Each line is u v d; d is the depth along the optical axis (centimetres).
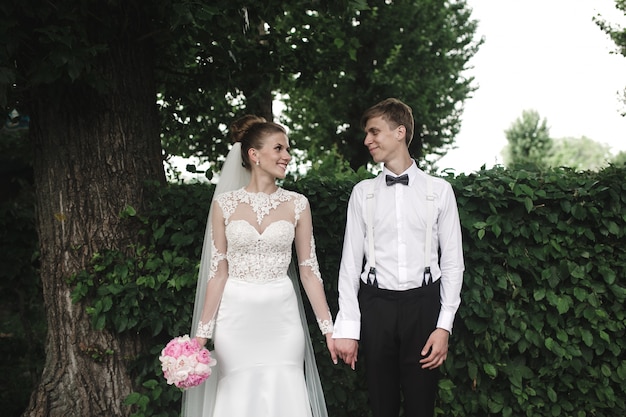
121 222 377
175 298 360
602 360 362
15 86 348
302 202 310
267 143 302
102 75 355
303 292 364
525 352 365
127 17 379
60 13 329
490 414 366
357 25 1195
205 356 279
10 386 486
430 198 291
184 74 481
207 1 359
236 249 299
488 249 356
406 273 288
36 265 532
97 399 366
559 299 348
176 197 370
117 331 369
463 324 357
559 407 358
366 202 298
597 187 350
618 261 354
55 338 375
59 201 375
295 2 452
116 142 381
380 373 292
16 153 741
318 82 566
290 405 297
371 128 296
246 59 489
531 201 342
